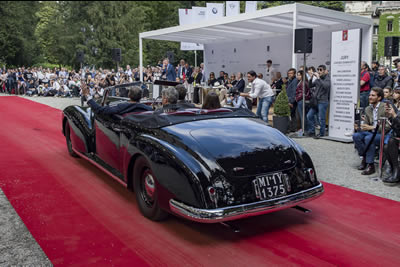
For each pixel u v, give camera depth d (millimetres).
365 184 4922
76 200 4215
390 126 4902
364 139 5430
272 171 3193
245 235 3355
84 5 43500
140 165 3654
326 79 8297
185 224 3582
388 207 4059
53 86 19359
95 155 5188
